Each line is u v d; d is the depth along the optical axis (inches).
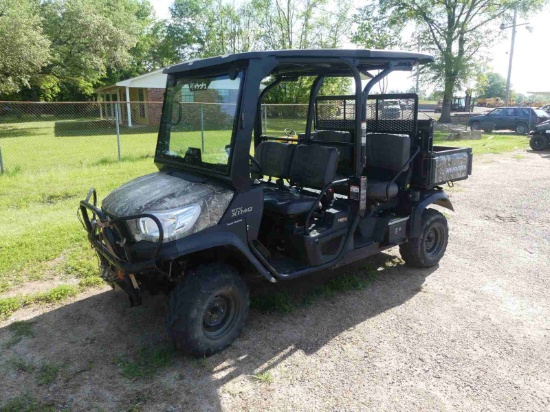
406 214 184.2
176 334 122.5
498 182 376.8
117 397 112.3
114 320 149.3
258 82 126.3
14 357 128.8
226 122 128.9
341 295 168.7
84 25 985.5
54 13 984.3
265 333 141.3
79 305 159.2
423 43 1163.3
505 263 200.4
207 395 113.0
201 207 121.6
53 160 481.7
